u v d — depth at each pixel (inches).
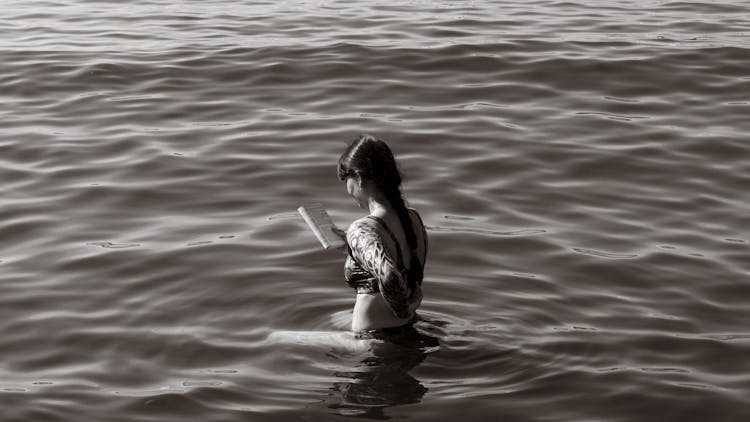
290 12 521.0
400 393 181.3
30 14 520.1
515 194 291.3
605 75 399.2
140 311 218.4
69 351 201.6
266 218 273.1
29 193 291.1
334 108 365.1
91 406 180.1
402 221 191.2
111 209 280.1
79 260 245.6
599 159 317.4
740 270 240.4
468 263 241.4
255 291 226.1
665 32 466.6
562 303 220.5
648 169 310.5
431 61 415.8
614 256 248.1
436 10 523.2
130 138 335.6
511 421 173.3
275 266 239.6
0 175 304.5
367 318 196.4
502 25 482.6
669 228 267.6
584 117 355.9
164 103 371.6
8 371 193.6
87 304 222.5
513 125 346.9
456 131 340.2
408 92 382.0
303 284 229.3
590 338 203.5
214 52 431.5
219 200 286.7
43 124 350.6
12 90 386.6
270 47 436.5
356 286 197.3
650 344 202.4
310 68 408.5
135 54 430.3
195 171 307.7
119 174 305.4
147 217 274.7
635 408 178.1
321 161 315.0
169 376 190.4
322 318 212.5
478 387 183.5
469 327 205.3
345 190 294.5
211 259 244.7
